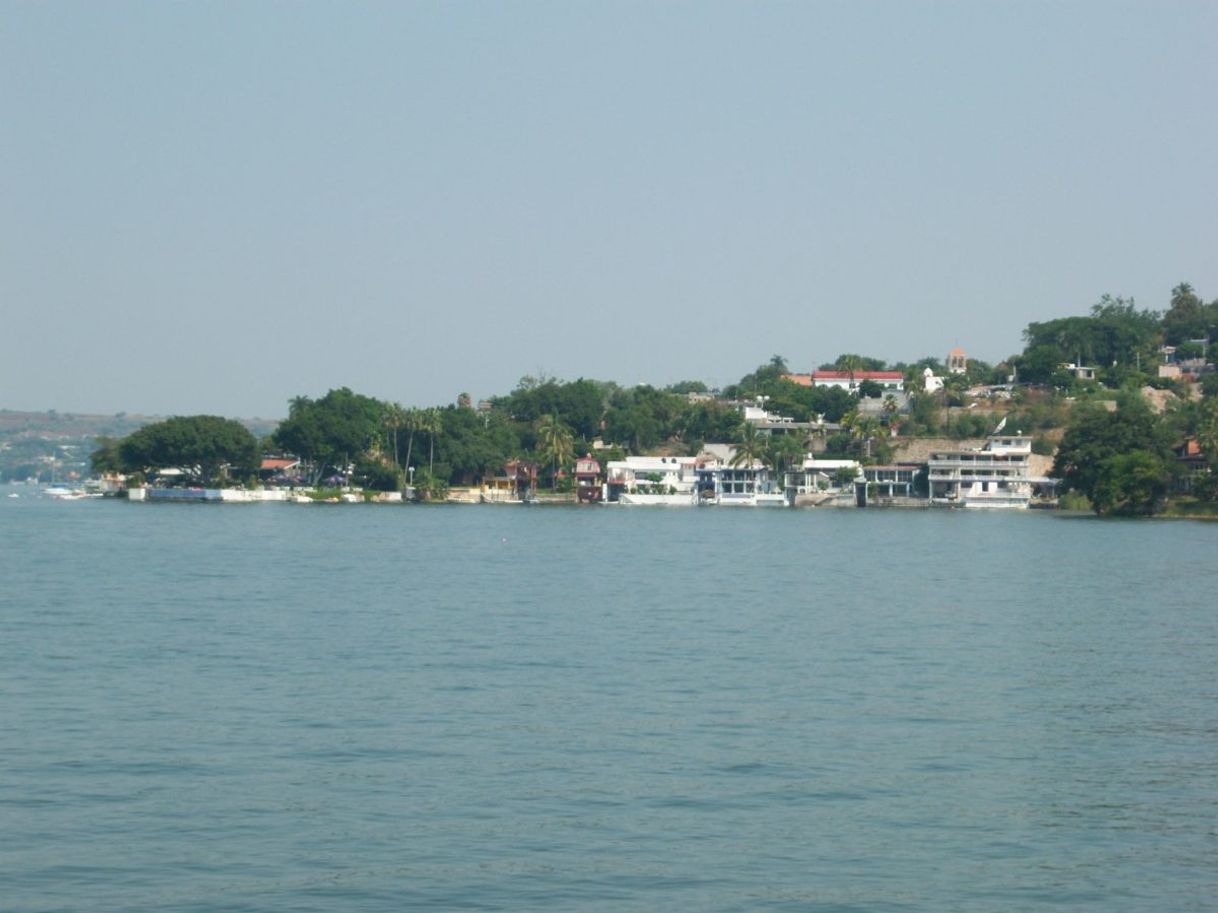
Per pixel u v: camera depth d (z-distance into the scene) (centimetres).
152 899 3569
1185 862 3919
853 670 7088
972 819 4300
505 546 18688
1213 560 15388
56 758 4975
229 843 4012
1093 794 4588
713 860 3903
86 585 12075
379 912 3494
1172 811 4394
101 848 3953
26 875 3731
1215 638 8450
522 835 4109
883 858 3934
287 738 5331
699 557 16550
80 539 19838
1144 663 7362
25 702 6038
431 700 6159
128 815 4269
